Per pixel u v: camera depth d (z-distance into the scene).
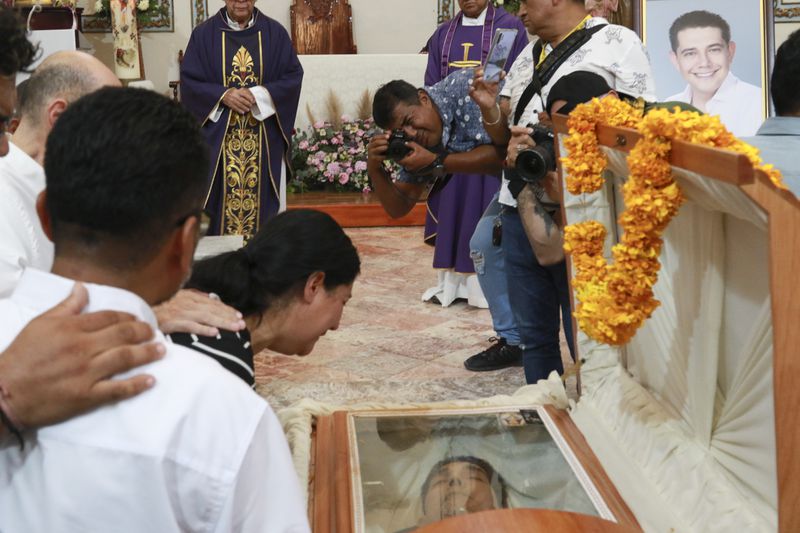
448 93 3.24
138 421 0.91
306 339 1.81
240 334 1.60
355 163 8.23
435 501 1.76
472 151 3.11
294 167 8.31
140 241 0.96
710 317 1.65
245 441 0.94
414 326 4.86
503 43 2.94
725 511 1.56
